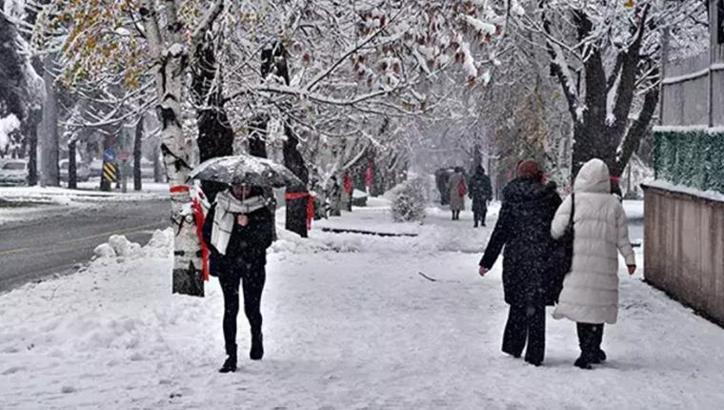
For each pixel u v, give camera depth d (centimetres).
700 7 2467
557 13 2577
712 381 1098
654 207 2028
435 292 1955
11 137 5716
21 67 5275
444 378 1121
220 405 984
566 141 4019
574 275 1175
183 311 1547
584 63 2542
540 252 1205
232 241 1166
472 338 1415
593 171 1188
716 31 1652
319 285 2045
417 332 1463
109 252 2622
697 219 1669
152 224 4103
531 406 977
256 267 1187
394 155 5278
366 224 4006
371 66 2158
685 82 1852
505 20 1777
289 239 2995
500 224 1240
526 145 4025
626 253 1184
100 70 2164
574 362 1228
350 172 4938
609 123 2553
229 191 1183
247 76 2198
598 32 2436
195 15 1881
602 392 1038
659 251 1980
